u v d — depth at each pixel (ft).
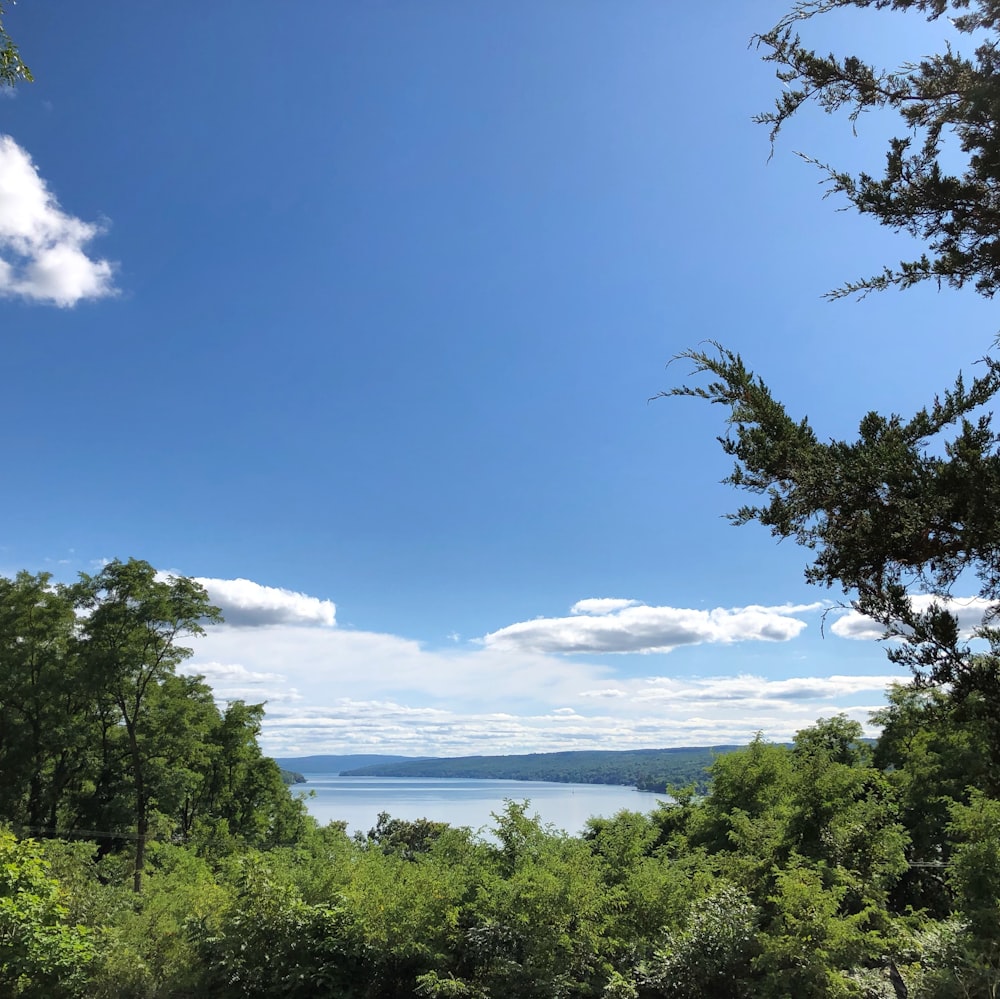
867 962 32.58
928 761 47.65
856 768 46.42
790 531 16.58
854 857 39.01
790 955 28.68
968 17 16.40
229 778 142.41
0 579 114.42
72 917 35.06
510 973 28.55
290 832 144.36
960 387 16.57
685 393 17.80
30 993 29.35
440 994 29.58
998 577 15.07
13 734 108.99
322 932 32.24
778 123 17.56
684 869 36.04
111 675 94.63
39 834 95.86
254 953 31.53
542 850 35.58
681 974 29.32
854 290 17.81
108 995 30.55
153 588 97.40
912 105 16.97
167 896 37.78
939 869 44.62
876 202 16.81
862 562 15.58
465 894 33.01
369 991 30.91
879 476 14.96
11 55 20.44
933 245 17.44
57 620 114.32
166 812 106.83
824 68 16.53
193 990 32.19
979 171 16.70
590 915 31.12
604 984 29.37
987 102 15.58
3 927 29.50
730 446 17.19
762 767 50.42
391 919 31.63
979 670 14.85
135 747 99.81
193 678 127.95
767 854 38.40
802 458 16.05
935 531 15.03
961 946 28.43
